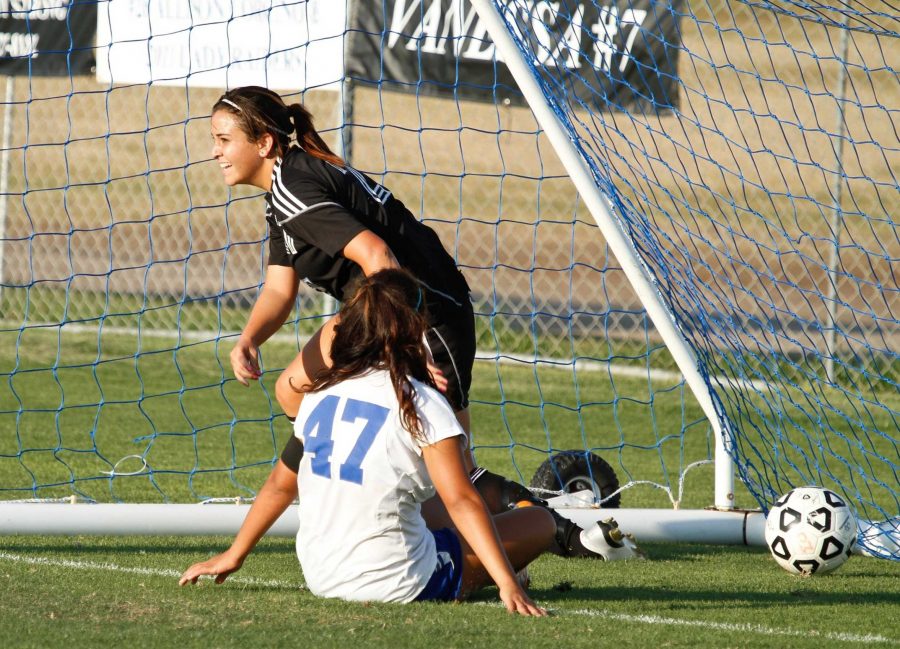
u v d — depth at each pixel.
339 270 13.53
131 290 46.91
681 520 18.41
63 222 58.00
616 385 36.00
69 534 16.88
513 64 16.83
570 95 21.41
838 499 16.03
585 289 51.28
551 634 11.16
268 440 27.86
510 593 11.76
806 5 20.33
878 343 39.84
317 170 13.34
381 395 11.86
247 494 21.78
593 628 11.61
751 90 55.34
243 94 13.63
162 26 33.09
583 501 19.17
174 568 14.84
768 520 16.19
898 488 24.55
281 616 11.61
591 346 40.56
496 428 30.55
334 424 12.04
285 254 14.35
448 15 30.44
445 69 30.59
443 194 61.91
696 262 19.98
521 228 60.31
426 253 13.83
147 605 12.16
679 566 16.38
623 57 25.31
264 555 16.12
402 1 30.42
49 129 65.44
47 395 32.44
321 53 31.25
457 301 14.09
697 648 10.98
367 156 62.12
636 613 12.77
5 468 23.62
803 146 53.31
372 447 11.82
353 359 11.92
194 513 17.19
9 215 58.00
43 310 43.31
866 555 17.69
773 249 20.44
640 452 28.41
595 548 16.61
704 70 56.53
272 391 34.22
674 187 51.81
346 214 12.73
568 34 24.09
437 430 11.58
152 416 30.31
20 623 11.23
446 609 12.04
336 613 11.72
